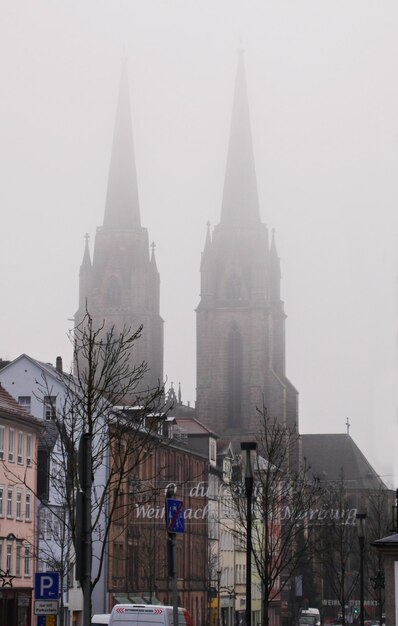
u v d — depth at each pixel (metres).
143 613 106.44
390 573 86.25
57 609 85.62
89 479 62.25
